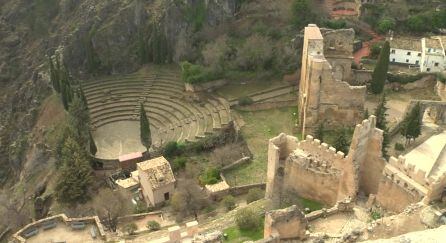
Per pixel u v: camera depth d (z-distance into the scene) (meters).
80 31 104.50
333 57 79.31
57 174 77.06
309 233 39.28
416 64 89.38
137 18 103.81
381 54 78.00
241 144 75.38
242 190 65.19
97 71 102.12
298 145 54.03
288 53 89.25
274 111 83.38
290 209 36.69
